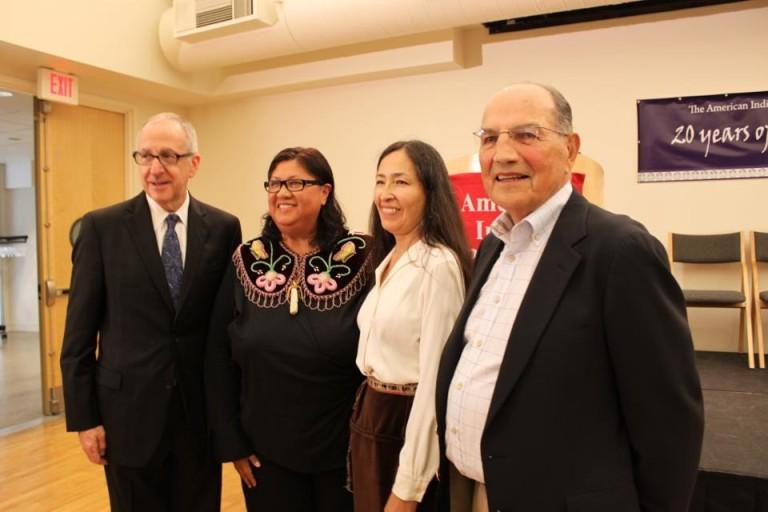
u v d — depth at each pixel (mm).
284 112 5547
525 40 4594
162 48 4887
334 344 1691
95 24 4348
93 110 5020
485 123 1209
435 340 1387
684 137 4203
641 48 4270
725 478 2193
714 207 4176
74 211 4793
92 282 1865
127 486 1860
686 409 1034
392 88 5074
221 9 4469
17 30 3840
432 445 1359
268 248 1868
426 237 1500
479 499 1284
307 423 1725
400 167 1502
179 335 1882
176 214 1928
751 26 3994
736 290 4199
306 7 4332
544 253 1140
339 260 1776
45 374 4469
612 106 4371
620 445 1073
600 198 2234
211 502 1986
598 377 1057
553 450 1060
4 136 6820
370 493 1467
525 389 1086
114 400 1826
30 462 3533
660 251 1059
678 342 1036
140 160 1888
